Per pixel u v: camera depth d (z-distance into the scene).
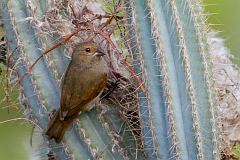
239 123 12.87
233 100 12.96
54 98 12.38
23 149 13.90
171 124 11.73
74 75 12.26
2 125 14.10
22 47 12.45
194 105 11.71
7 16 12.70
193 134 11.76
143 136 12.06
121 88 12.60
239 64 14.59
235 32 14.92
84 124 12.11
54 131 12.15
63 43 12.51
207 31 12.48
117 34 13.28
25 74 12.52
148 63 11.90
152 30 11.77
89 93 12.18
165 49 11.78
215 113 11.91
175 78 11.80
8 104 13.10
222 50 13.51
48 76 12.42
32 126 13.00
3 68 13.37
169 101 11.72
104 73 12.35
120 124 12.40
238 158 12.74
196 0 11.95
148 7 11.81
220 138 11.96
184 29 11.85
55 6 12.80
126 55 12.72
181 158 11.77
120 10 12.88
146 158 12.16
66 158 12.31
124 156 12.12
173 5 11.78
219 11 15.08
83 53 12.32
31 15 12.50
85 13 13.16
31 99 12.52
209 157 11.84
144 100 12.02
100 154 12.02
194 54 11.84
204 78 11.81
